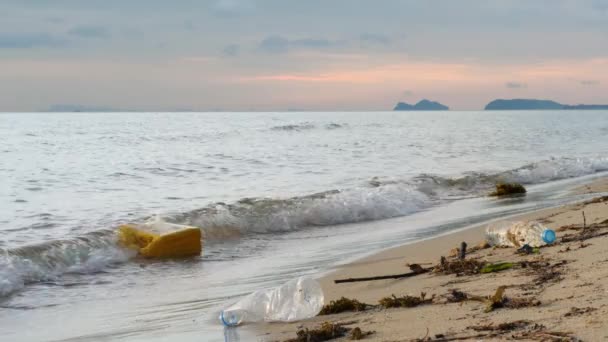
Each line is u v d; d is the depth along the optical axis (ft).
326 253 32.78
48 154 104.22
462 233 35.06
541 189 59.93
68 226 41.63
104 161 92.02
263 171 78.79
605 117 466.70
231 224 41.27
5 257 29.89
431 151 113.70
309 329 16.81
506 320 14.78
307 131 191.11
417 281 21.57
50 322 21.77
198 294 24.88
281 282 25.98
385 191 52.95
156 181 69.05
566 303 15.44
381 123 285.43
